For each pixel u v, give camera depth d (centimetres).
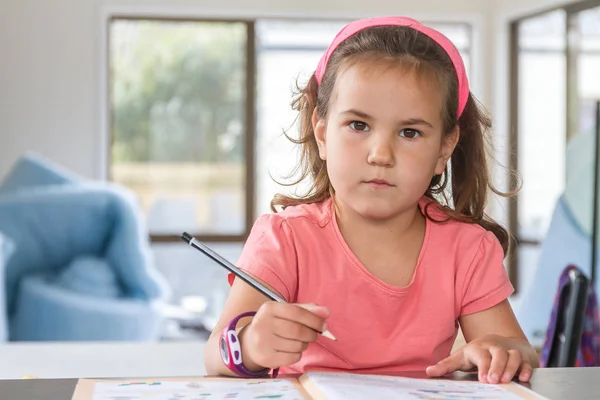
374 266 100
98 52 602
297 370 99
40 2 598
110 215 428
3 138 596
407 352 98
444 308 100
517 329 102
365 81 91
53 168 476
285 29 621
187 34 613
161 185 613
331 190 105
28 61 598
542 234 588
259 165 617
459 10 641
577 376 79
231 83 617
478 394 70
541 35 598
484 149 115
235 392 69
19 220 421
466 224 105
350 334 98
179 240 609
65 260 429
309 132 112
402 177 91
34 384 71
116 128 610
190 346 208
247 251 101
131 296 427
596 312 162
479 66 645
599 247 325
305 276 99
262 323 79
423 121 92
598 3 543
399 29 97
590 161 338
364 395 68
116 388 70
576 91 562
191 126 614
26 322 410
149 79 612
